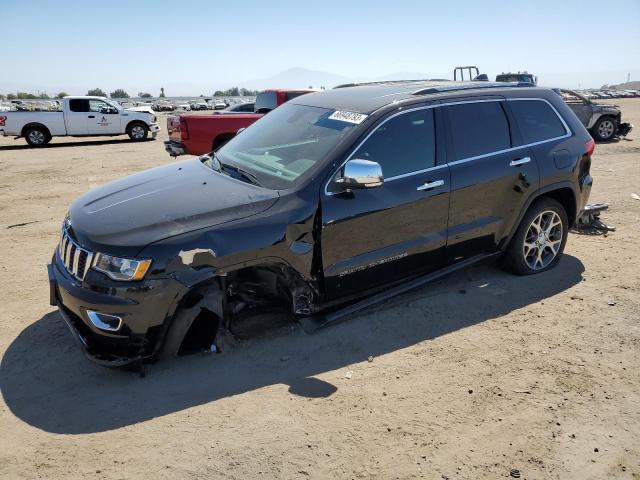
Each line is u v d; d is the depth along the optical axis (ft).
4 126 63.16
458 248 14.90
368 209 12.82
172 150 36.94
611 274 17.24
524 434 9.86
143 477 8.77
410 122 13.83
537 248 16.99
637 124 71.87
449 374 11.75
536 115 16.47
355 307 13.61
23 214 26.16
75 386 11.31
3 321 14.17
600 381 11.49
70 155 53.42
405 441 9.65
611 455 9.36
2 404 10.71
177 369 11.87
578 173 16.90
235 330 13.41
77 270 11.16
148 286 10.55
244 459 9.16
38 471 8.90
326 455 9.28
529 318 14.29
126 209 11.88
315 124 14.08
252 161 13.94
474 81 17.33
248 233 11.40
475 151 14.87
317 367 12.00
